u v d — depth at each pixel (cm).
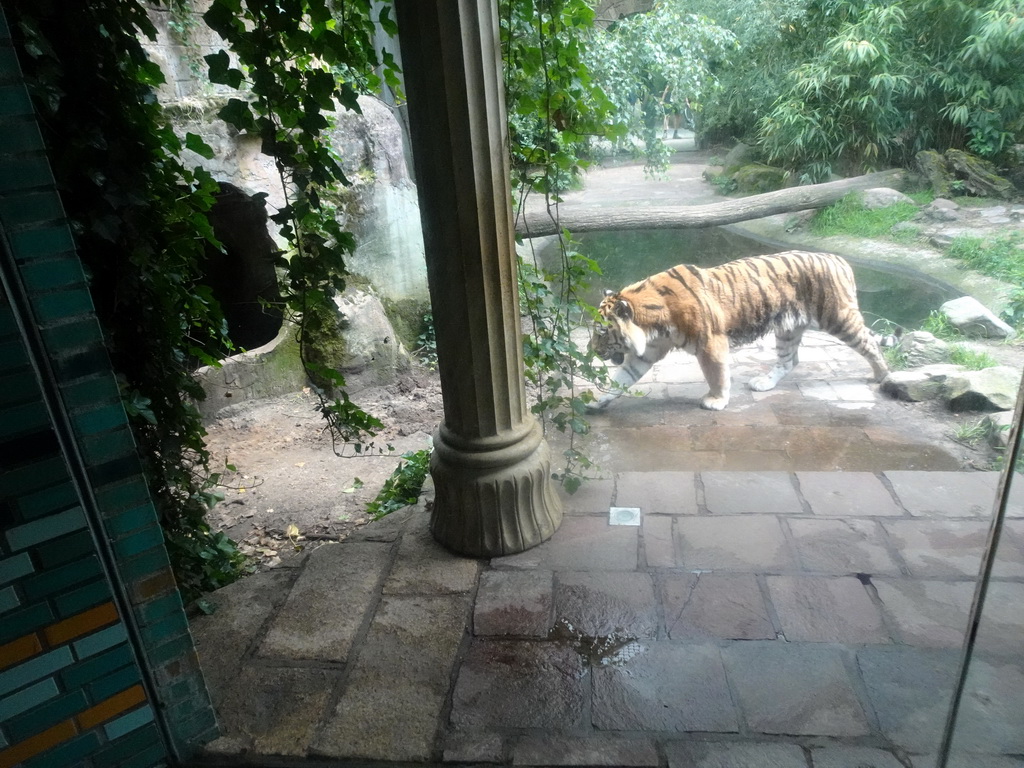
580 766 176
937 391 386
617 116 530
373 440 476
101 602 157
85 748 165
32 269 134
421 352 596
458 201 214
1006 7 507
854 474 301
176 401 242
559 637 217
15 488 140
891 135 596
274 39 208
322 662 213
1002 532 166
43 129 189
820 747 177
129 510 159
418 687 202
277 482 421
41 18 183
